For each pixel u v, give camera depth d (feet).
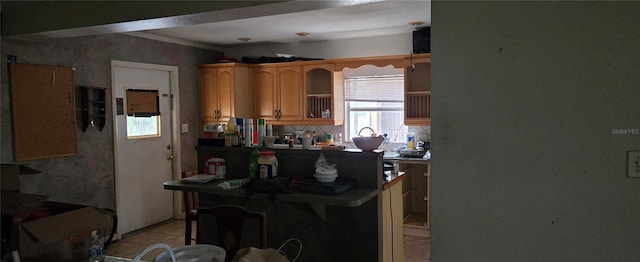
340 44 18.12
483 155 6.31
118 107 15.42
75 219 5.59
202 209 7.86
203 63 19.16
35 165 12.78
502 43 6.13
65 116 13.48
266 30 15.90
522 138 6.09
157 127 17.06
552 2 5.86
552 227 6.01
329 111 17.61
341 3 7.91
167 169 17.52
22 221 5.76
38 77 12.71
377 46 17.42
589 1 5.68
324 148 9.93
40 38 11.31
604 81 5.66
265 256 5.22
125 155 15.72
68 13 10.03
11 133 12.14
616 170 5.67
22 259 5.31
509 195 6.21
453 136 6.46
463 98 6.37
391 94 17.67
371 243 9.67
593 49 5.69
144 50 16.26
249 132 10.83
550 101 5.92
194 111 18.66
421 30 15.72
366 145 9.41
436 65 6.49
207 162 11.00
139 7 9.17
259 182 9.07
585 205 5.83
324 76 18.28
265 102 18.65
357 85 18.25
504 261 6.30
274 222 10.66
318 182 9.21
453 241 6.56
